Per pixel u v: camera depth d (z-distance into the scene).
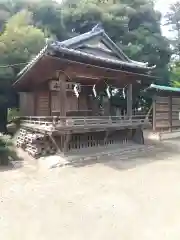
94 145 12.95
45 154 11.23
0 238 4.62
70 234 4.73
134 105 24.17
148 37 22.14
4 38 16.09
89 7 20.86
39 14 22.50
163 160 11.12
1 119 17.62
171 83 25.23
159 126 17.94
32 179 8.31
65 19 22.25
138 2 23.77
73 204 6.20
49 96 15.05
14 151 11.02
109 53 13.45
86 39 12.30
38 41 16.95
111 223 5.18
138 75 13.46
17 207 6.04
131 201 6.36
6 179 8.28
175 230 4.84
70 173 8.98
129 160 11.09
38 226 5.07
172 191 7.05
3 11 21.66
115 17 21.53
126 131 14.34
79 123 11.27
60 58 9.90
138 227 5.00
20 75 14.29
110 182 7.96
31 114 16.28
